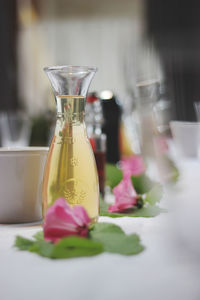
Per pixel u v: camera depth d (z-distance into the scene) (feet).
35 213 2.14
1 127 4.76
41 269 1.38
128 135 3.79
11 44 15.75
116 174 2.61
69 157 1.89
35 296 1.19
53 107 4.76
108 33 18.17
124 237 1.56
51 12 18.16
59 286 1.24
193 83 13.35
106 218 2.03
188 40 15.34
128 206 2.12
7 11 15.46
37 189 2.13
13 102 14.89
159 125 3.28
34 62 17.49
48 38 18.13
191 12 15.72
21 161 2.08
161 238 1.64
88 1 18.07
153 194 2.09
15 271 1.36
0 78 14.87
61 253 1.47
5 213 2.10
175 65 13.73
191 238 1.28
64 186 1.88
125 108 3.98
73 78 1.89
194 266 1.29
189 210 1.28
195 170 3.21
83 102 1.94
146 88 3.34
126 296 1.17
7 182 2.08
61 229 1.60
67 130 1.91
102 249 1.49
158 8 16.16
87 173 1.91
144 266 1.37
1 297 1.19
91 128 2.68
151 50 3.92
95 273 1.33
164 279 1.26
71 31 18.25
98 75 17.61
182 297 1.16
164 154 3.05
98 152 2.61
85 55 18.19
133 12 18.17
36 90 16.90
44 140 4.83
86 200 1.89
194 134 3.94
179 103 6.21
